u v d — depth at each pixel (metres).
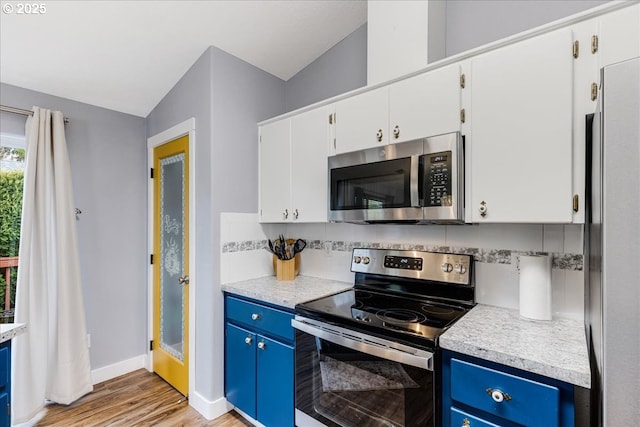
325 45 2.38
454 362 1.19
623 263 0.75
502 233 1.61
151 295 2.75
